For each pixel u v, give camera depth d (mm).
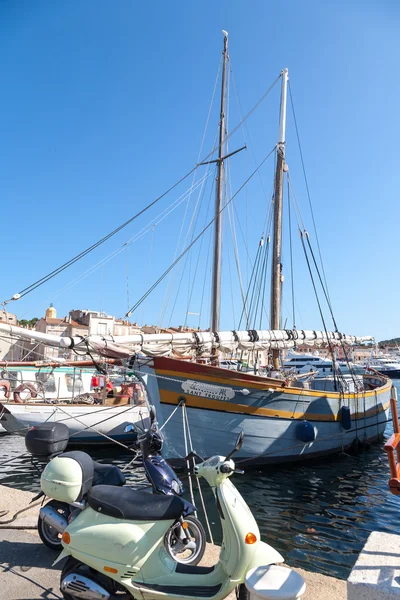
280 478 12891
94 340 11164
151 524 3791
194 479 12188
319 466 14383
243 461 12914
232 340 14969
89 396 21281
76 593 3732
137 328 47938
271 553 3643
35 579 4516
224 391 12516
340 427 15500
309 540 8461
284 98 20250
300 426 13688
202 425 12430
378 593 2863
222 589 3564
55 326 45594
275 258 19141
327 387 18141
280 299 19047
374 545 3439
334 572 7094
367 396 17766
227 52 22891
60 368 22328
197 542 4891
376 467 14484
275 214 19391
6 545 5285
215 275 21219
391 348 124312
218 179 21969
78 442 18172
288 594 2908
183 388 12258
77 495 4168
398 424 4590
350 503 10852
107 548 3713
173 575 3729
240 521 3633
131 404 18859
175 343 13297
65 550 3893
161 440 6973
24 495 6980
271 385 13125
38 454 5551
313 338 17969
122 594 3750
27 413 17703
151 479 6613
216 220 21625
